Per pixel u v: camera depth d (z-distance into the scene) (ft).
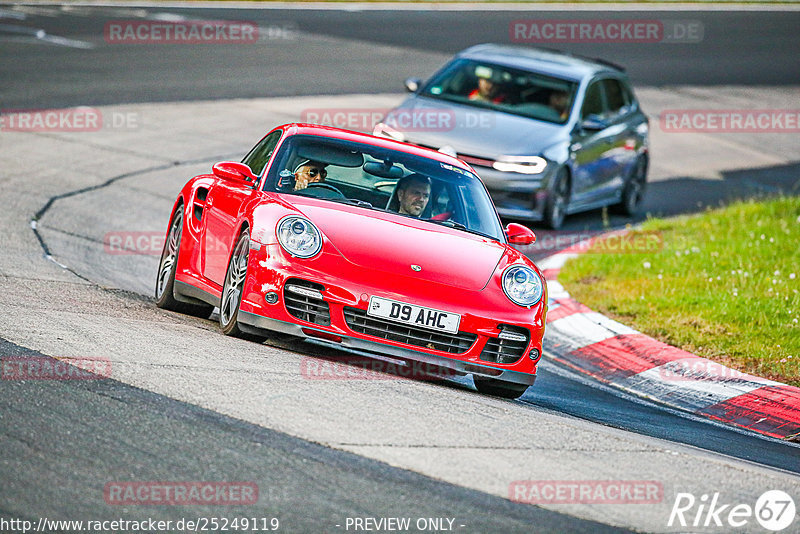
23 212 134.10
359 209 86.94
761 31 444.55
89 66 238.07
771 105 310.45
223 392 65.57
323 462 56.34
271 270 78.23
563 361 109.70
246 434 58.90
